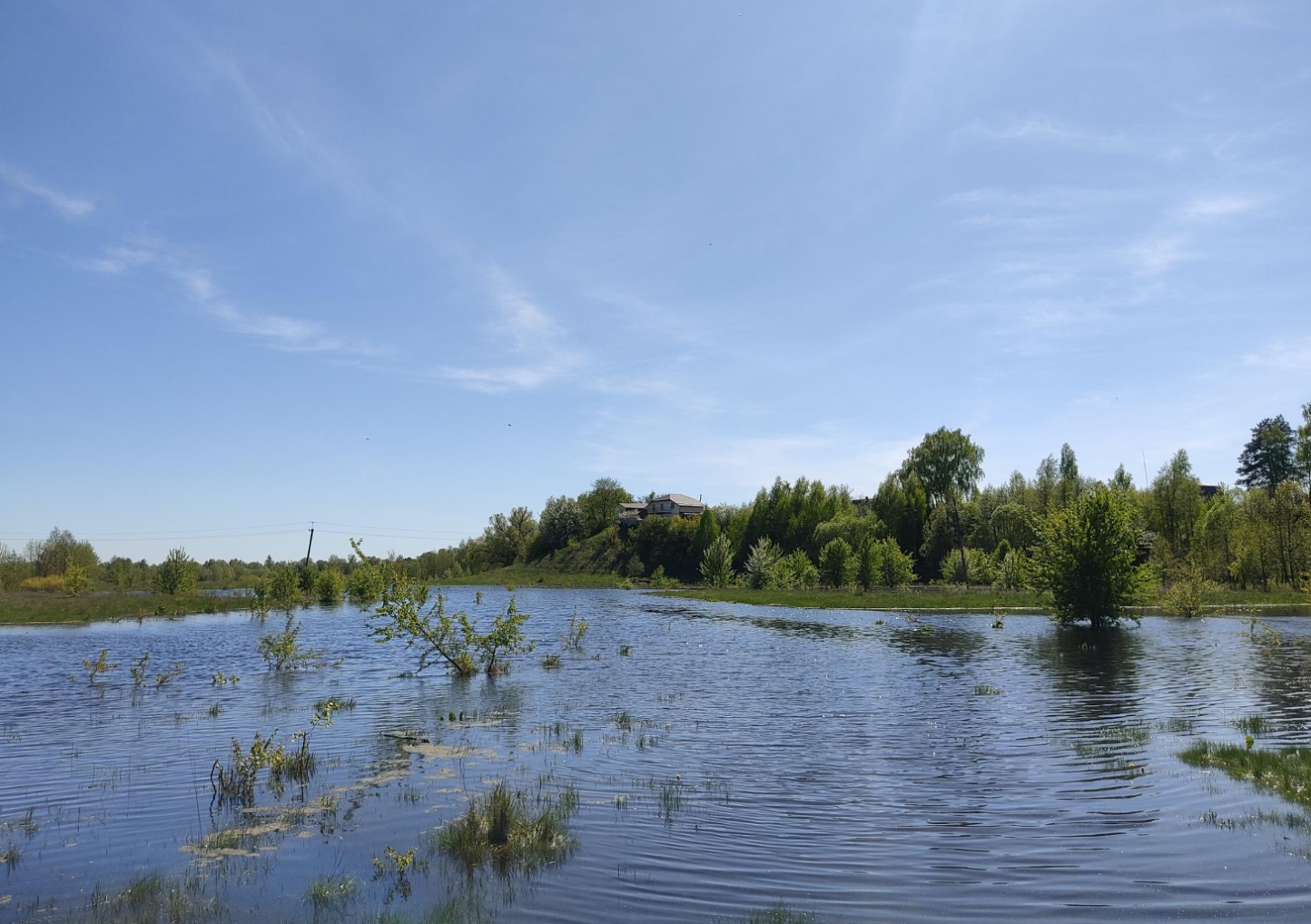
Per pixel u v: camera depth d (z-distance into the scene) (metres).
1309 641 31.80
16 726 17.66
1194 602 43.41
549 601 69.31
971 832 9.95
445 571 141.00
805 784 12.28
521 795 11.70
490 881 8.62
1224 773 12.23
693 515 161.50
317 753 14.64
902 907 7.84
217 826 10.73
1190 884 8.20
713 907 7.91
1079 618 38.03
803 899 8.08
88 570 93.44
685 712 18.47
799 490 104.75
